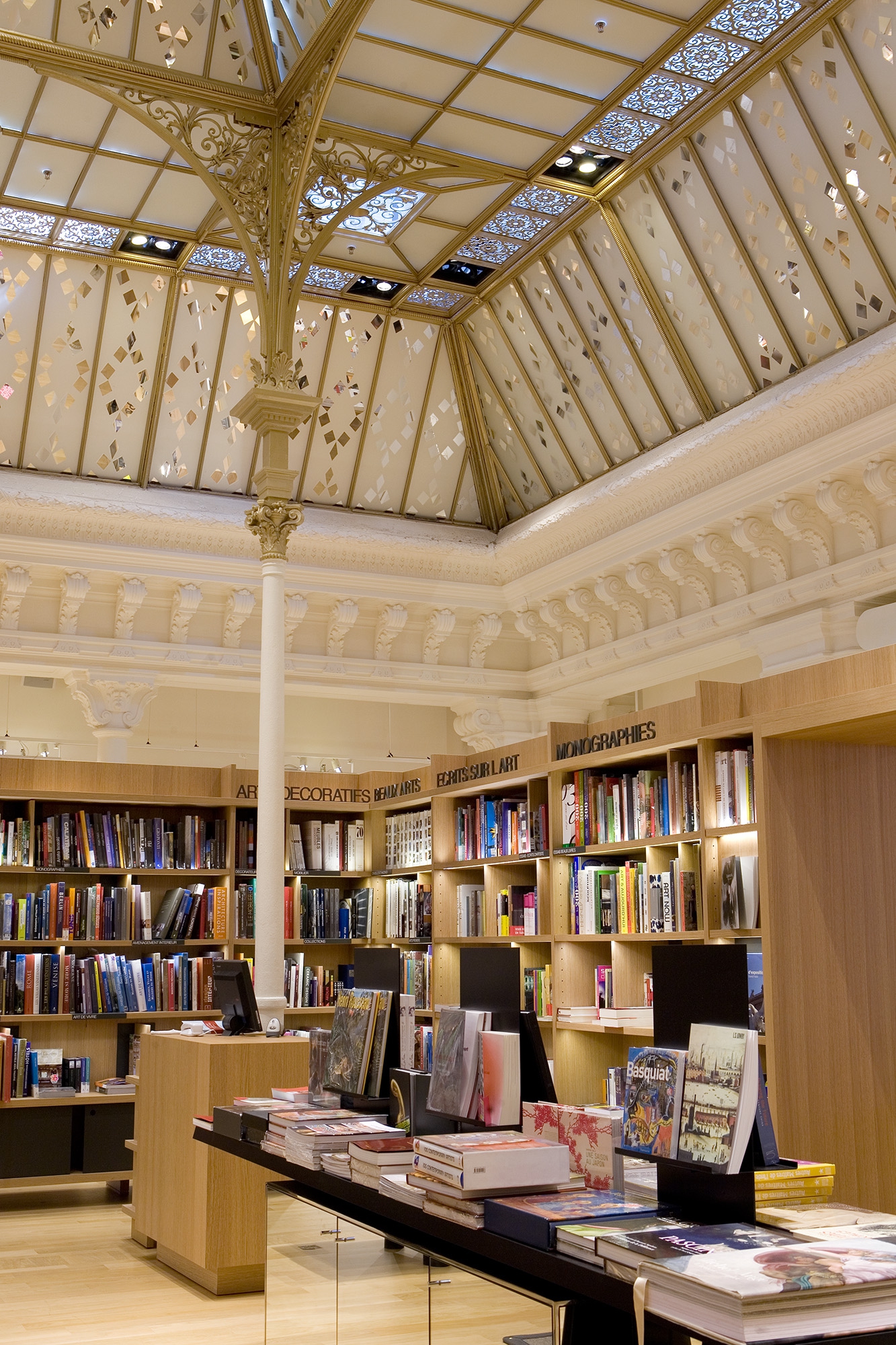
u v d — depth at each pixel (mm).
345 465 11172
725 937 5801
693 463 8781
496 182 8609
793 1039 4957
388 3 7191
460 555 11102
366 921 9172
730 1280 1985
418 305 10469
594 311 9555
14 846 8305
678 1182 2633
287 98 7852
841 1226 2502
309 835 9281
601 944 7219
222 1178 5793
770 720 5168
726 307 8594
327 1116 3928
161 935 8594
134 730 11008
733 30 7238
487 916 7996
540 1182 2822
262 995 6898
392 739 12469
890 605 7852
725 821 5965
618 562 9812
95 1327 5184
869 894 5277
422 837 8812
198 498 10758
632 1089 2680
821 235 7762
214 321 10195
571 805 7227
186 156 7629
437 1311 2850
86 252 9516
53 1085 8078
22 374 9938
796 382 8242
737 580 9023
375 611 11336
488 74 7770
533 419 10797
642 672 10320
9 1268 6250
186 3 7625
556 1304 2434
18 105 8203
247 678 10961
